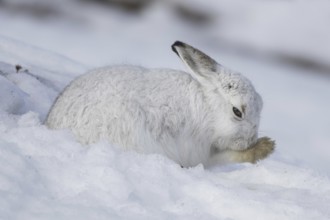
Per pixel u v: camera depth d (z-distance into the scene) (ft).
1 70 68.23
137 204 38.99
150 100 48.93
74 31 334.65
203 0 410.93
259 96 53.21
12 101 55.11
